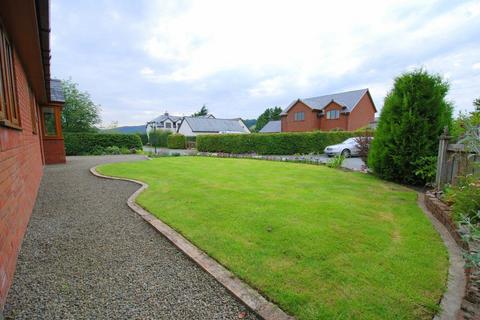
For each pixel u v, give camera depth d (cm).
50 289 207
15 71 389
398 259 238
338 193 497
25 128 461
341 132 1748
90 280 219
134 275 227
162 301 192
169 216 367
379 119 650
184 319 174
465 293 187
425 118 557
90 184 623
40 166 751
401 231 305
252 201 437
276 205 411
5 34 327
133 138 1852
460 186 343
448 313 169
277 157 1447
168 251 273
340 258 241
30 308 185
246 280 210
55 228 338
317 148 1694
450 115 558
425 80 561
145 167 925
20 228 288
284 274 217
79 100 2100
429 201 399
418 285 199
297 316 170
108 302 191
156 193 510
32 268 239
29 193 399
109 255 264
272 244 272
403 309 173
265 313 173
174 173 774
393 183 606
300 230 306
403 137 575
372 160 663
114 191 548
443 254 248
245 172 797
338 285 200
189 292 203
